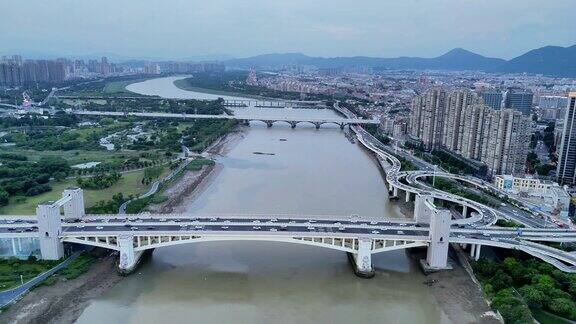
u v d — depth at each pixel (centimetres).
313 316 16712
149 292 18200
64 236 19938
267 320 16388
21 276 18425
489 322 16400
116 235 19725
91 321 16112
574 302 17025
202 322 16200
